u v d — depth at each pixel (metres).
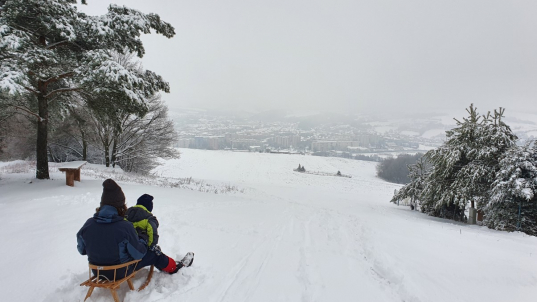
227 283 4.02
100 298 3.31
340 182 49.41
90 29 10.58
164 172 53.53
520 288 4.34
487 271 4.91
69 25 10.23
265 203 12.10
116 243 3.18
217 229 6.50
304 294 3.86
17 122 18.53
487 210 12.98
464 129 14.95
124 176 18.47
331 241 6.52
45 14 9.98
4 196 8.90
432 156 16.12
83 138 24.14
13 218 6.21
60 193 9.40
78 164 11.52
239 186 25.56
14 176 13.05
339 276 4.52
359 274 4.66
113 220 3.22
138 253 3.32
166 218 6.91
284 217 8.99
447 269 4.93
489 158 14.04
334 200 23.16
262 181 48.66
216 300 3.54
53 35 10.98
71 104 14.35
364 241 6.59
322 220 9.07
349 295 3.91
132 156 27.78
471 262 5.38
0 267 3.95
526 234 10.48
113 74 9.96
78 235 3.30
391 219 11.45
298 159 79.94
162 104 27.58
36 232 5.31
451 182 15.35
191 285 3.84
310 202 19.25
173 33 13.16
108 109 12.20
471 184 14.04
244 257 5.04
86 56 10.63
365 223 9.07
